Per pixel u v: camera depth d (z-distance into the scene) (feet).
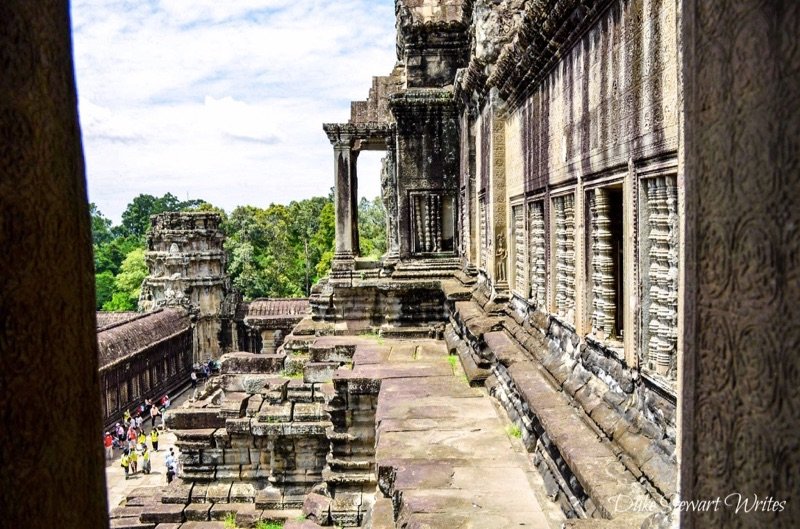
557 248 31.96
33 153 7.24
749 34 7.17
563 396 27.89
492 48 44.55
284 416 55.88
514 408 35.22
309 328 72.84
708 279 8.25
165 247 173.17
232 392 68.49
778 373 6.72
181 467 62.95
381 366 50.39
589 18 24.31
